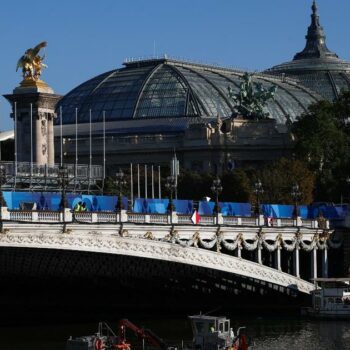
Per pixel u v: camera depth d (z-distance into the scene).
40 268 126.62
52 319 144.62
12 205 122.00
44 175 194.00
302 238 160.62
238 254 146.62
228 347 116.00
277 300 158.75
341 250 175.62
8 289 139.50
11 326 136.88
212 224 141.62
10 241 111.25
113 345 110.50
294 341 130.38
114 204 134.38
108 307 151.88
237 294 155.50
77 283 138.50
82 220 121.06
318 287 160.75
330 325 145.88
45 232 114.69
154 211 138.00
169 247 132.38
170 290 149.00
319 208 170.25
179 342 124.44
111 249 123.56
